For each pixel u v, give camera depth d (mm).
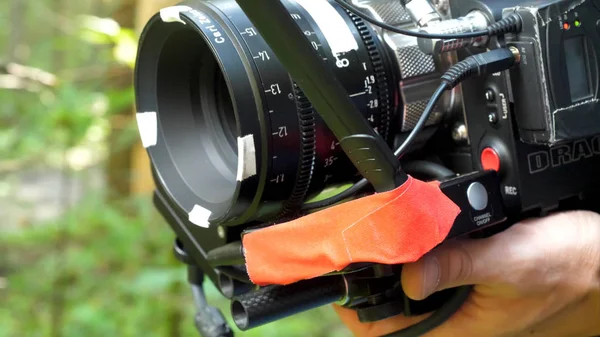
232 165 1081
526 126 943
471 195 922
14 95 3219
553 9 906
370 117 1002
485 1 951
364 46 1004
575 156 1019
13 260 3258
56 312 2662
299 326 2428
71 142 2725
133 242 2607
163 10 984
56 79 2570
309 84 753
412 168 1055
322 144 945
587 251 1012
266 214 980
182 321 2281
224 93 1118
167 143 1092
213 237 1109
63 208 3506
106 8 3420
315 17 995
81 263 2824
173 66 1098
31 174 4176
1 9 4082
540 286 993
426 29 922
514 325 1036
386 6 1041
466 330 1055
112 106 2617
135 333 2363
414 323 1095
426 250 801
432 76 1035
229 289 1103
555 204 1021
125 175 3336
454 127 1059
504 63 918
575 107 924
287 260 862
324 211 834
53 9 3842
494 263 961
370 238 793
